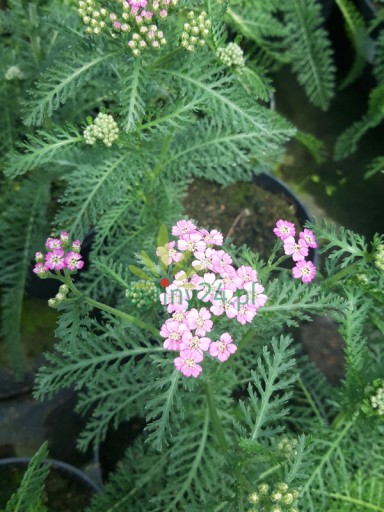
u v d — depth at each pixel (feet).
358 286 0.49
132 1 0.48
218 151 0.67
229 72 0.55
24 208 0.72
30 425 0.74
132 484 0.62
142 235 0.68
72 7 0.74
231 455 0.45
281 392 0.70
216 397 0.62
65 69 0.51
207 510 0.48
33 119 0.52
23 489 0.49
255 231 0.77
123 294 0.61
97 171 0.58
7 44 0.83
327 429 0.57
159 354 0.51
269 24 0.87
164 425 0.44
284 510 0.41
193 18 0.50
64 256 0.45
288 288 0.47
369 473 0.60
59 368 0.48
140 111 0.50
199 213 0.78
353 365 0.51
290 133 0.72
